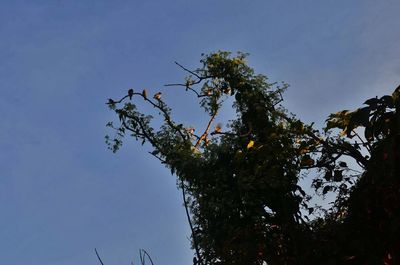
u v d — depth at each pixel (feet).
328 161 24.89
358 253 21.20
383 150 20.39
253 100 27.94
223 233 25.26
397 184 20.22
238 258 23.68
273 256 23.59
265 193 25.53
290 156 25.75
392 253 20.39
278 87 28.37
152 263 19.44
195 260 24.16
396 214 20.15
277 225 24.66
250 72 28.91
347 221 21.97
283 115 27.48
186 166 26.86
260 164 26.40
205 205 26.11
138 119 28.63
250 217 25.31
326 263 21.76
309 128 25.80
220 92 28.99
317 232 23.18
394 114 20.94
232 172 26.61
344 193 24.02
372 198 20.94
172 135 28.48
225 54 29.37
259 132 27.48
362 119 21.57
